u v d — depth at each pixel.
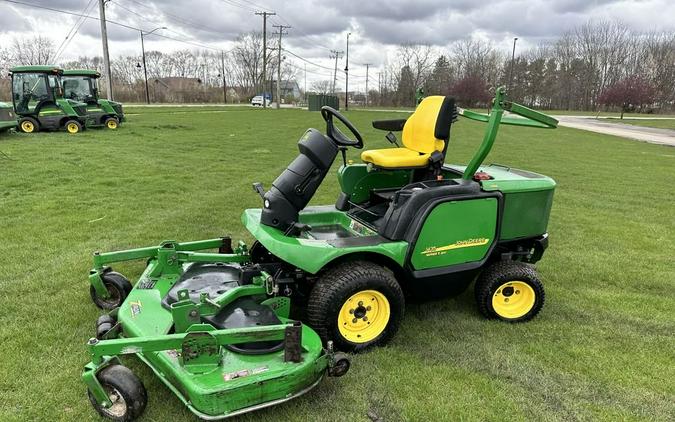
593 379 3.08
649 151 17.02
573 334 3.64
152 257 3.67
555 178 10.73
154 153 11.88
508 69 68.56
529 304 3.80
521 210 3.66
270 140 16.02
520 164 12.88
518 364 3.19
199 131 18.30
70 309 3.65
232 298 2.91
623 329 3.76
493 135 3.36
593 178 10.84
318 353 2.68
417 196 3.29
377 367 3.08
